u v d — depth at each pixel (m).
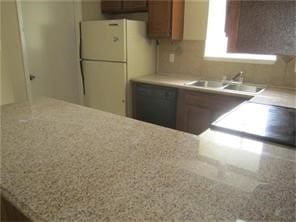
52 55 3.25
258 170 0.83
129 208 0.63
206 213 0.61
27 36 2.96
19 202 0.66
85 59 3.44
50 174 0.79
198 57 3.14
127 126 1.26
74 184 0.73
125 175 0.79
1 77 2.76
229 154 0.95
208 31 3.02
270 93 2.26
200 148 1.00
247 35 0.51
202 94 2.52
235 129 1.17
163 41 3.38
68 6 3.30
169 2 2.89
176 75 3.30
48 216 0.60
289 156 0.94
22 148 0.98
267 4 0.47
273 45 0.49
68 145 1.02
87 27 3.27
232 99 2.34
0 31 2.69
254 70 2.77
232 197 0.68
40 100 1.75
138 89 3.04
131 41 3.02
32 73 3.08
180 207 0.63
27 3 2.89
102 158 0.91
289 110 1.56
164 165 0.85
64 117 1.38
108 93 3.28
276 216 0.61
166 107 2.83
